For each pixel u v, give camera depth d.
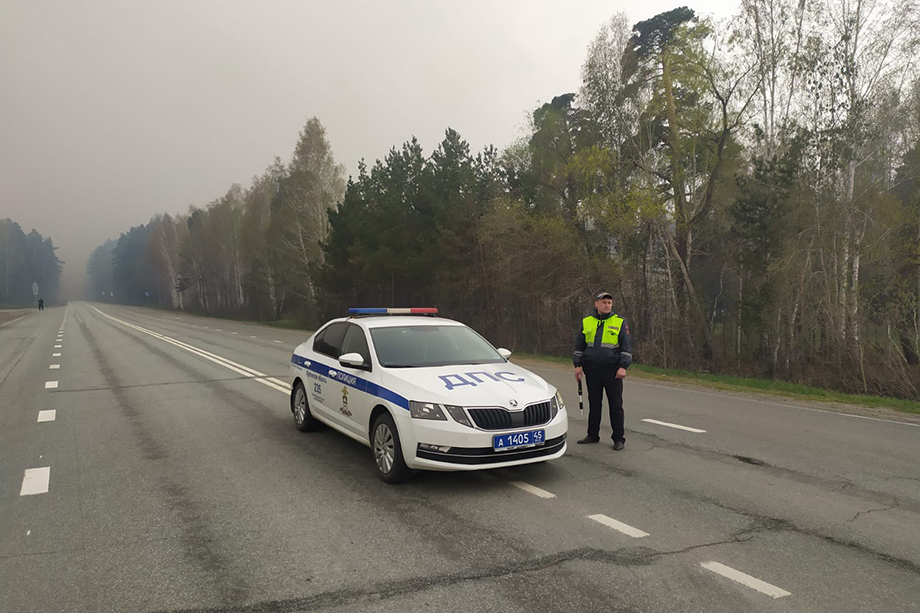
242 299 70.88
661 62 24.28
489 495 5.20
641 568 3.75
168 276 100.69
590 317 7.15
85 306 108.12
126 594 3.43
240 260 67.31
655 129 25.05
